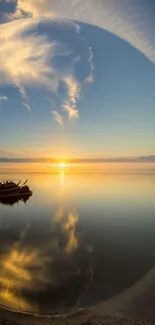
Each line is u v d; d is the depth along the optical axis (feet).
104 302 36.91
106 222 87.61
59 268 49.73
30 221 89.45
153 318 32.22
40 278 45.29
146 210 105.19
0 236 71.26
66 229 79.10
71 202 127.34
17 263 52.21
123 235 72.43
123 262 52.85
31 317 32.17
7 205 122.83
